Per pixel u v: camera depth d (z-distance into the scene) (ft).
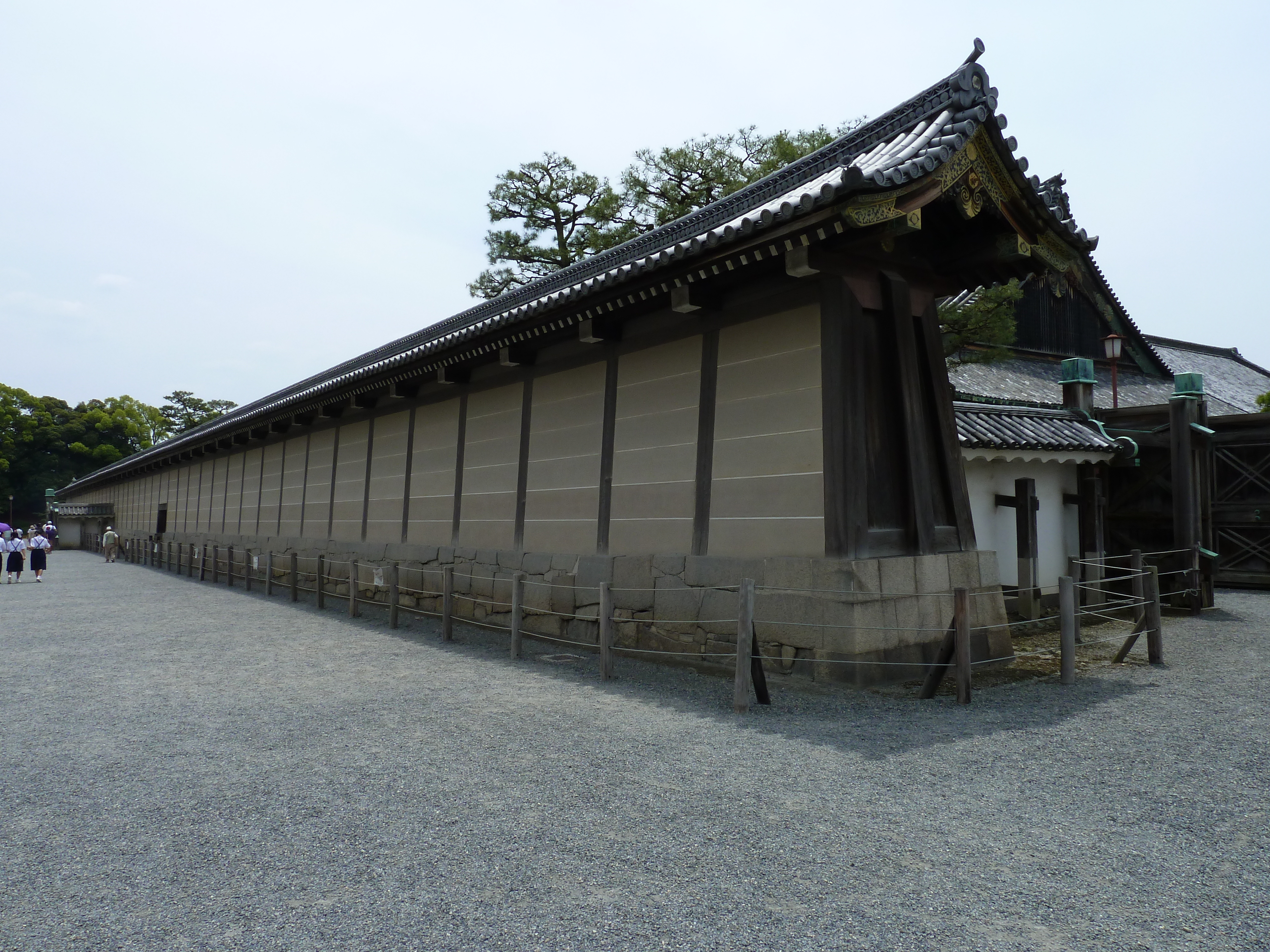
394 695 21.11
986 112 19.99
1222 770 13.87
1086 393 41.45
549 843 11.30
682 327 26.73
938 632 22.39
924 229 23.80
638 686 21.95
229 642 30.73
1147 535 39.65
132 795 13.71
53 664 26.48
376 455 46.57
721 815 12.18
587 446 30.58
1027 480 33.76
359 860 10.87
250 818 12.53
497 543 35.24
